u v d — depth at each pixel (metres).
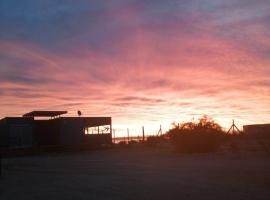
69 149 49.62
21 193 16.11
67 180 19.53
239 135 48.56
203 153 34.81
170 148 43.44
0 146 48.78
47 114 51.91
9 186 18.33
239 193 13.92
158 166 24.42
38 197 15.01
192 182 16.89
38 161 34.09
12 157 44.03
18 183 19.27
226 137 38.50
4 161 35.97
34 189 17.03
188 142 36.72
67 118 50.97
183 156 32.03
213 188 15.12
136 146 52.94
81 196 14.78
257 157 27.91
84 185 17.50
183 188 15.41
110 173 21.72
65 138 50.47
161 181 17.58
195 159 28.47
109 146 52.62
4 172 24.78
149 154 36.88
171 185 16.30
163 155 34.53
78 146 50.44
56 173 23.11
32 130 49.69
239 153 31.69
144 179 18.50
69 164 29.28
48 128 51.69
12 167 28.45
